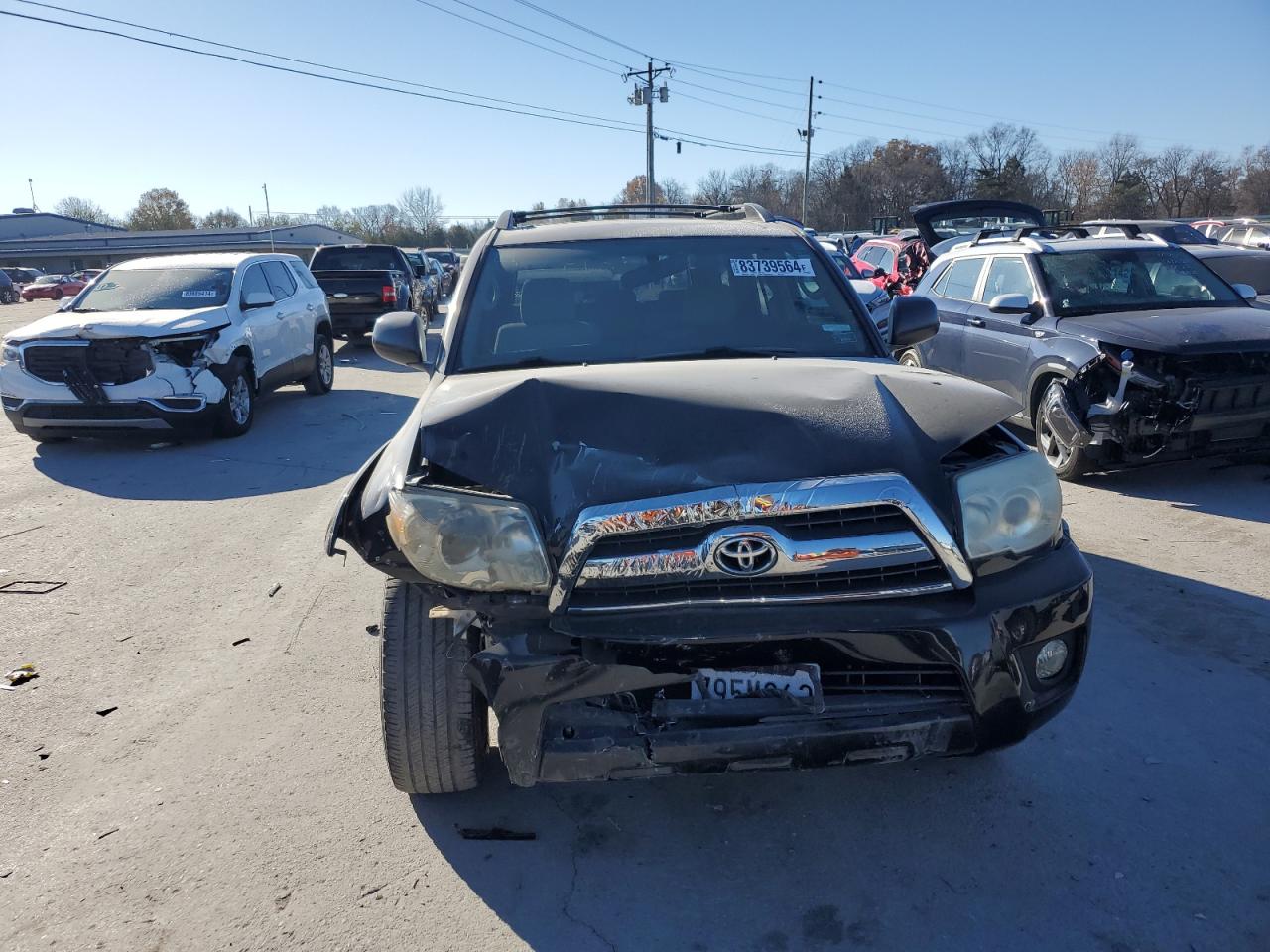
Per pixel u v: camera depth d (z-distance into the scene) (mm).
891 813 2998
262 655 4293
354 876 2760
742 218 4621
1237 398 6129
